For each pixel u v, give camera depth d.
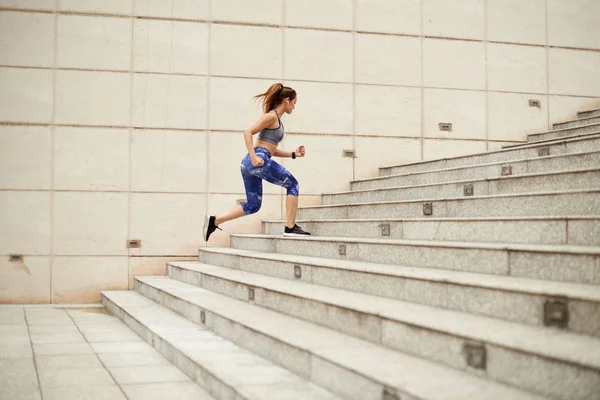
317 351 3.38
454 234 4.80
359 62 8.74
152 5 8.19
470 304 3.43
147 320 5.59
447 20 9.04
